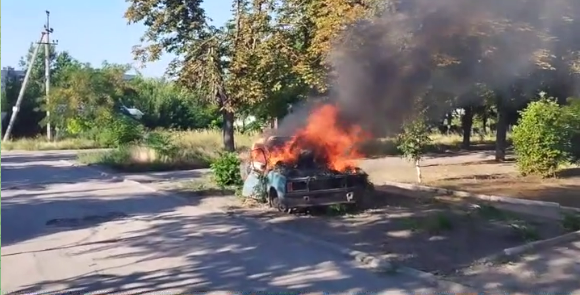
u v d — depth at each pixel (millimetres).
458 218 8477
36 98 38812
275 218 8984
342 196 9203
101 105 34344
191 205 10617
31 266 6430
